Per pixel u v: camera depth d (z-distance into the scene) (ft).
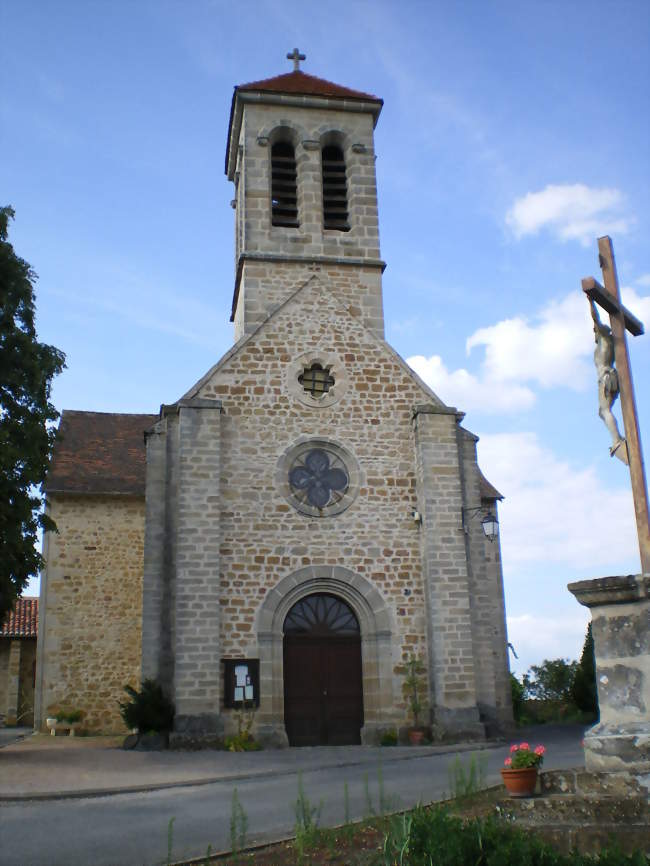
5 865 25.57
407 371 67.51
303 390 65.51
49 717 73.77
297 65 84.99
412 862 22.06
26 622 98.89
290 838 28.02
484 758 44.19
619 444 29.19
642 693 26.61
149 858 26.20
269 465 63.05
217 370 64.28
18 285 58.90
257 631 59.47
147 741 55.57
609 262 30.66
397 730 59.06
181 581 58.39
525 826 25.50
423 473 63.72
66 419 92.32
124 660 76.28
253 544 61.11
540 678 99.30
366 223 74.95
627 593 26.89
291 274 72.08
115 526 79.30
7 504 54.03
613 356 30.19
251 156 75.20
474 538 65.05
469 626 60.95
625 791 26.17
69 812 33.76
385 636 61.00
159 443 62.75
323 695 60.23
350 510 63.31
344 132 77.87
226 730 56.85
